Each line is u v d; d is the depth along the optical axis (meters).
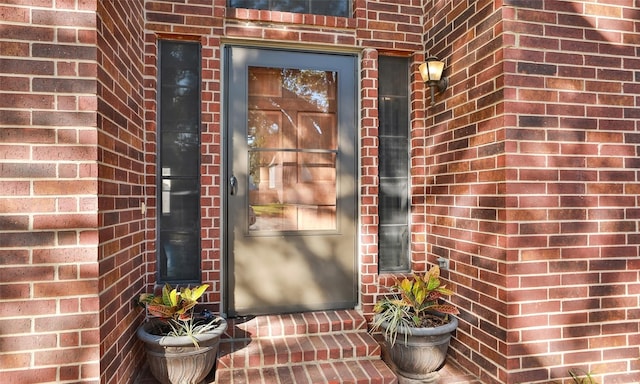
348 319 3.14
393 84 3.48
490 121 2.58
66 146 1.89
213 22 3.05
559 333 2.51
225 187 3.17
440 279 3.17
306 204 3.34
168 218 3.10
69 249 1.89
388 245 3.48
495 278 2.54
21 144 1.84
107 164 2.08
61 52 1.89
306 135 3.35
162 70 3.09
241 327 2.96
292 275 3.28
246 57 3.21
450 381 2.69
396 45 3.39
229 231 3.17
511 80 2.46
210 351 2.47
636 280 2.63
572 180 2.54
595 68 2.59
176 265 3.12
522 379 2.45
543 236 2.49
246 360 2.68
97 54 1.94
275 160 3.29
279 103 3.30
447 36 3.08
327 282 3.35
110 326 2.10
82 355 1.90
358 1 3.31
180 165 3.12
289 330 3.02
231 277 3.17
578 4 2.57
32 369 1.85
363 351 2.86
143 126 2.89
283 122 3.31
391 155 3.49
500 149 2.48
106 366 2.02
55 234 1.88
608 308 2.58
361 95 3.38
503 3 2.46
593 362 2.56
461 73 2.90
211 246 3.06
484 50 2.64
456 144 2.96
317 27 3.25
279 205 3.29
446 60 3.10
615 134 2.62
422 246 3.44
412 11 3.43
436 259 3.24
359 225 3.39
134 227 2.61
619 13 2.64
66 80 1.89
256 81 3.27
